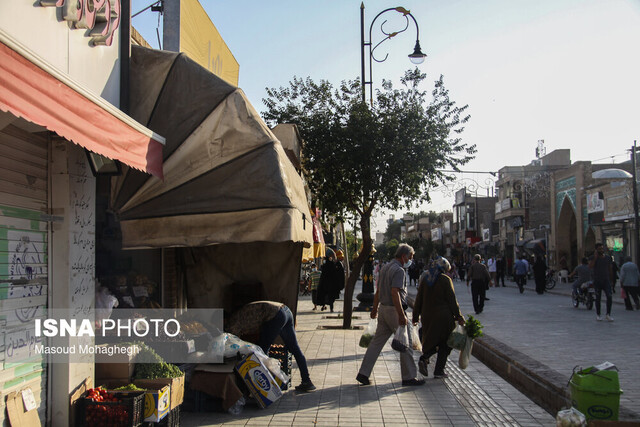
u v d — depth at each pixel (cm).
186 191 601
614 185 3225
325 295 1803
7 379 434
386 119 1344
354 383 759
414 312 849
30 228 471
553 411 663
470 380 787
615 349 1015
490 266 3541
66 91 402
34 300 473
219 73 1147
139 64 642
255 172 597
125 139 498
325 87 1425
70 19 493
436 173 1386
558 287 3291
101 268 698
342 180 1355
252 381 626
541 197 5512
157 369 557
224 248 887
